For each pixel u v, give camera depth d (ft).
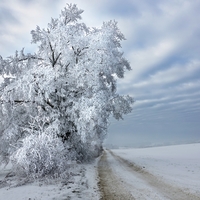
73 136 59.57
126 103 67.26
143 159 74.90
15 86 51.47
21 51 60.49
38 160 33.37
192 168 44.11
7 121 52.37
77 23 69.00
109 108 63.62
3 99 51.93
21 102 56.75
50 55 61.00
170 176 34.68
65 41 56.65
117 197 21.90
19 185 28.25
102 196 22.43
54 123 51.85
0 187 27.94
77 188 26.08
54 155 35.24
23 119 56.49
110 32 61.52
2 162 51.13
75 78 56.13
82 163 62.54
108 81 66.90
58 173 34.22
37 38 63.21
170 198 21.02
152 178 34.09
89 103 49.90
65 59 58.03
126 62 70.85
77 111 53.06
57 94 55.01
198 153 100.78
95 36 57.98
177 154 101.60
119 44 69.56
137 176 37.29
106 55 56.08
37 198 21.01
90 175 38.60
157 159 72.69
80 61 57.16
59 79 53.62
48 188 25.93
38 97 53.16
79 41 57.16
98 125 54.85
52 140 36.55
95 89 53.67
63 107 56.18
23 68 60.44
